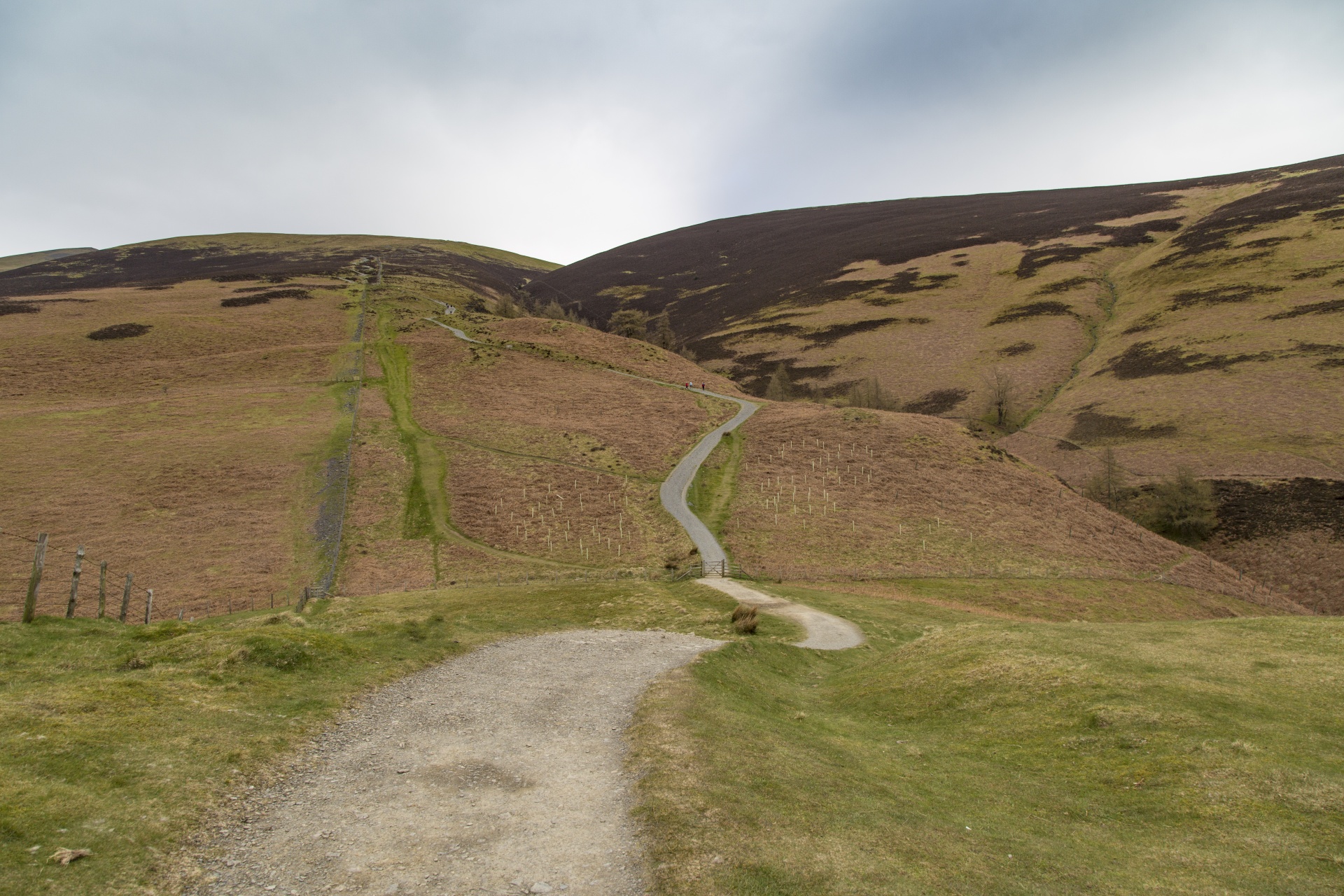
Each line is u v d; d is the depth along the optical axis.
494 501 75.12
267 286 170.38
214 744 13.67
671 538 66.88
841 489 78.50
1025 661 20.12
